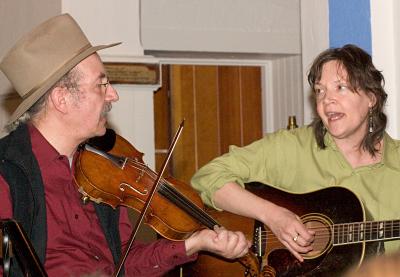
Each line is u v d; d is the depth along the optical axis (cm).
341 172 345
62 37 303
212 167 354
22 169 288
